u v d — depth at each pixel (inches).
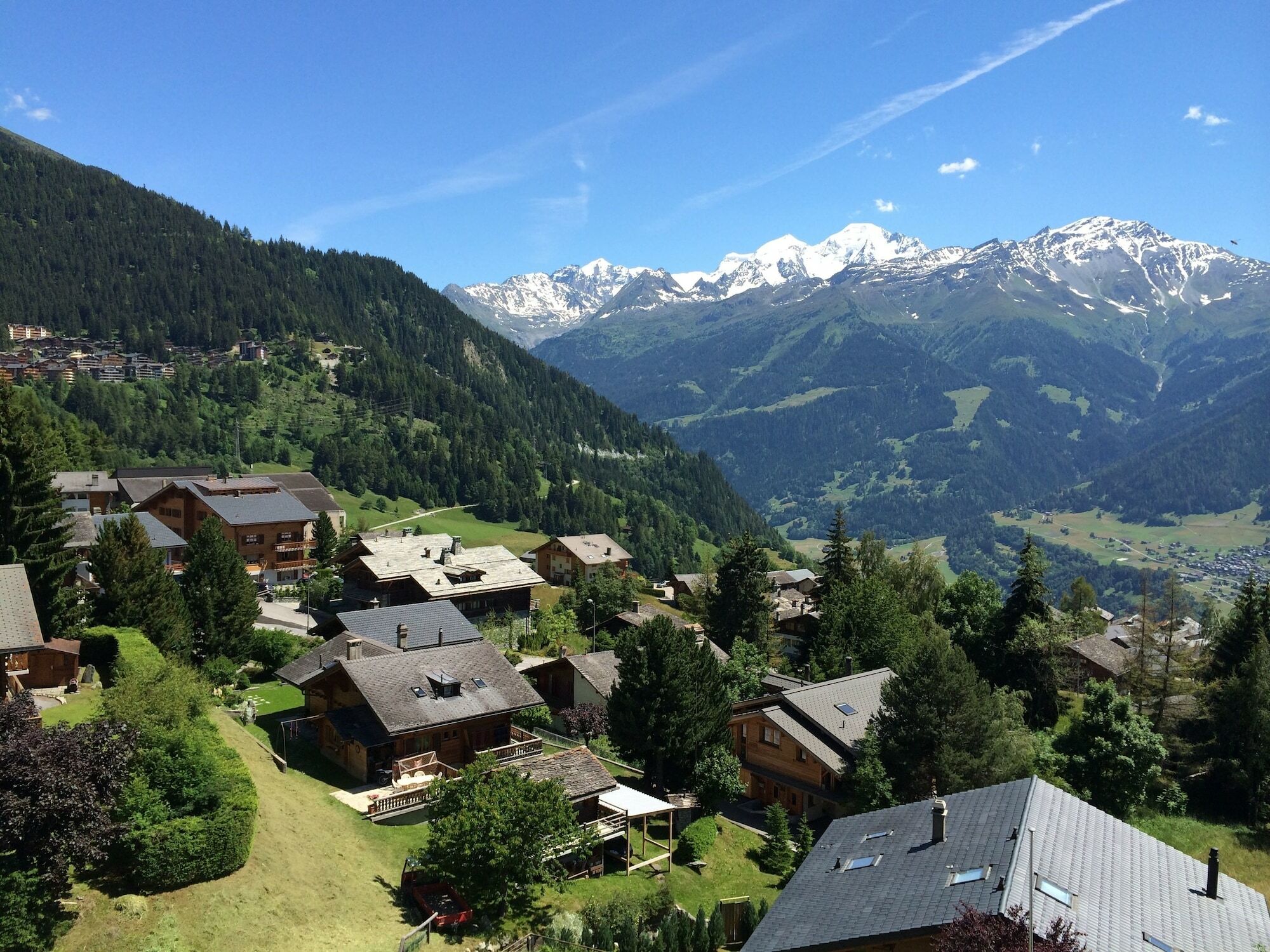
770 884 1846.7
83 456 5807.1
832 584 4018.2
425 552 4001.0
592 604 3912.4
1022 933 921.5
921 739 2111.2
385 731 1844.2
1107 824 1330.0
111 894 1109.1
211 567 2532.0
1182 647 3095.5
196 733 1299.2
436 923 1349.7
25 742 956.0
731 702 2283.5
